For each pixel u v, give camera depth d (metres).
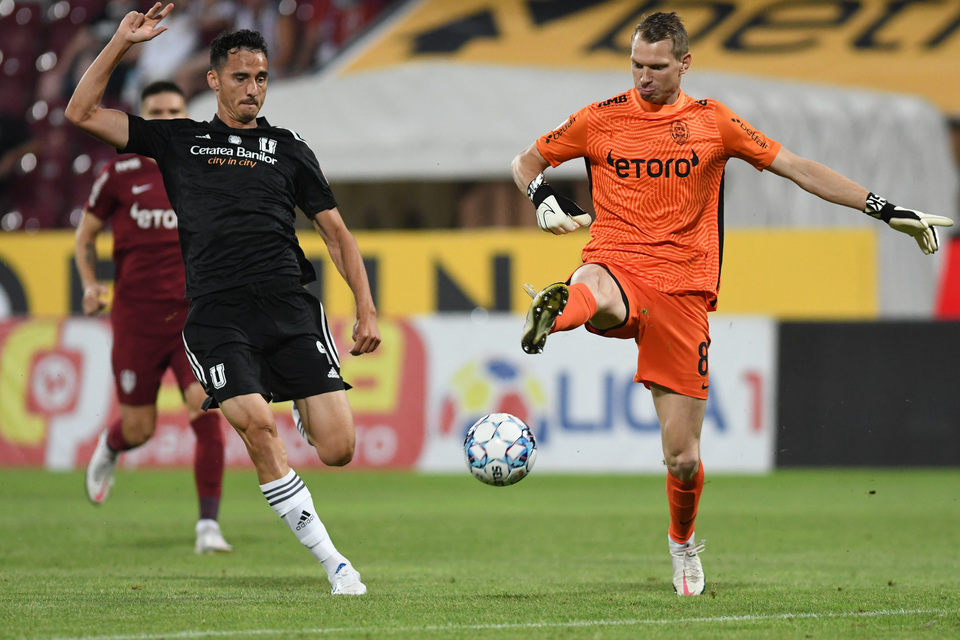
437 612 16.34
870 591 19.25
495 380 49.16
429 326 49.81
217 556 25.45
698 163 18.36
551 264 53.91
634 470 47.94
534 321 16.69
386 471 49.91
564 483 46.28
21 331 50.59
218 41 18.59
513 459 17.77
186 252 18.61
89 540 28.77
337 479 47.81
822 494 41.47
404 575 21.86
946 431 48.00
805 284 53.25
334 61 75.19
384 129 66.94
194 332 18.33
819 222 61.19
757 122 62.78
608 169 18.75
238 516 35.19
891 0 75.00
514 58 72.75
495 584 20.20
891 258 61.38
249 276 18.33
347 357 50.28
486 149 65.31
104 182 27.09
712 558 25.55
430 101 67.31
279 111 68.75
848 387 48.41
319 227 19.33
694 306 18.42
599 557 25.72
